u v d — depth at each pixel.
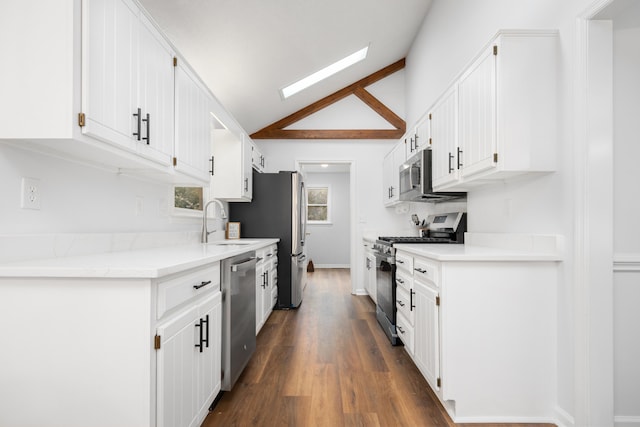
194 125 2.25
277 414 1.82
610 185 1.63
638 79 1.68
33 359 1.17
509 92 1.84
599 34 1.64
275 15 2.80
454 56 3.19
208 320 1.67
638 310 1.66
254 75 3.55
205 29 2.58
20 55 1.20
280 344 2.90
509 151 1.84
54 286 1.17
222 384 1.93
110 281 1.17
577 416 1.64
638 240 1.66
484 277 1.83
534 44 1.84
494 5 2.44
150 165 1.78
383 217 5.20
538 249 1.95
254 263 2.46
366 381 2.21
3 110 1.20
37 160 1.45
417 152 3.32
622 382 1.65
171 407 1.29
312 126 5.22
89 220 1.76
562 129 1.78
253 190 4.25
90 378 1.16
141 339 1.16
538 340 1.81
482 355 1.81
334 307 4.25
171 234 2.56
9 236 1.29
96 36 1.28
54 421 1.16
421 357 2.21
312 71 4.04
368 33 3.90
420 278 2.25
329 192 8.29
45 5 1.19
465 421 1.79
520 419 1.80
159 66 1.78
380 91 5.22
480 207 2.74
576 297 1.66
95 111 1.28
